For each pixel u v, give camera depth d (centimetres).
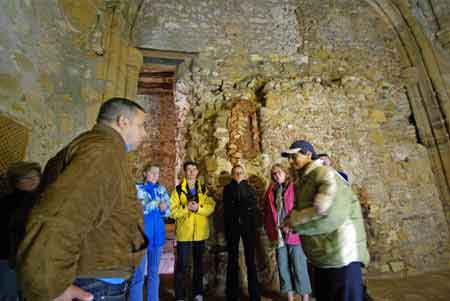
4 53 199
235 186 281
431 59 453
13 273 158
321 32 457
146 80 634
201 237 271
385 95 444
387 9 484
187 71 411
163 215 249
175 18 415
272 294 294
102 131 106
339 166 383
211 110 389
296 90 396
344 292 153
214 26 426
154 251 237
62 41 284
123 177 101
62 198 78
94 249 92
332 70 444
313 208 153
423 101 448
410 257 368
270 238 273
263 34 440
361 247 158
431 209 402
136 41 394
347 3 485
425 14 470
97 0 341
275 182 286
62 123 270
